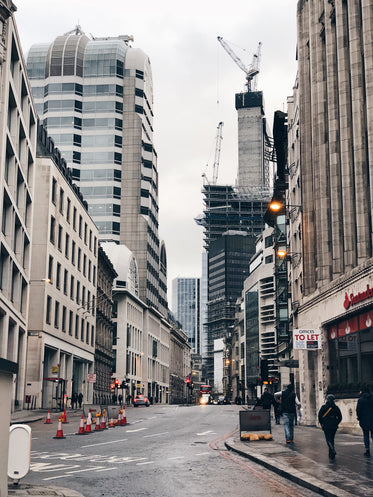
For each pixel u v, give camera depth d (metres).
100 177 126.75
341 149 29.41
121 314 102.56
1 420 8.23
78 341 68.38
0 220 37.69
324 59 33.66
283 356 75.94
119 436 25.78
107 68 130.00
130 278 109.44
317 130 33.94
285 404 20.50
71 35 134.75
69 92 128.38
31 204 51.25
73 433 27.36
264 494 11.35
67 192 63.28
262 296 136.38
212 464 15.95
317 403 33.25
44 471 14.55
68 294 63.62
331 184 30.97
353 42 28.34
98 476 13.73
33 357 52.94
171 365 159.25
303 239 37.00
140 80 132.50
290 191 47.75
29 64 131.25
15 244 46.78
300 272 43.12
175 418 42.25
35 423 34.53
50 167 56.38
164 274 155.50
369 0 26.84
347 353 28.95
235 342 178.50
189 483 12.70
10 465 11.41
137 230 126.81
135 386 108.56
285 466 14.36
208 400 144.12
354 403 26.45
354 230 28.55
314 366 35.16
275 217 67.00
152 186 136.25
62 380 52.72
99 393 82.00
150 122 142.00
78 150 127.56
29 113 50.25
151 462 16.41
